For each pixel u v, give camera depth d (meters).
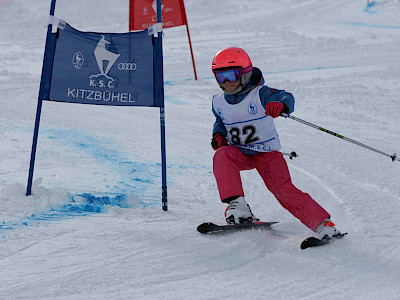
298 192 7.89
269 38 45.34
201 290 5.96
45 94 9.48
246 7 70.19
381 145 14.85
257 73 8.09
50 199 9.52
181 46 42.34
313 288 6.07
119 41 9.31
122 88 9.32
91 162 12.88
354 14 59.62
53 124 17.67
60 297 5.69
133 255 7.04
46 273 6.36
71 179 11.22
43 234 7.77
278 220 8.98
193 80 28.59
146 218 8.84
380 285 6.21
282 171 8.07
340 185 11.02
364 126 17.66
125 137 16.12
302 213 7.79
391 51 36.66
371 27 49.72
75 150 14.07
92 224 8.36
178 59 36.41
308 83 26.62
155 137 16.36
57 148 14.20
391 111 19.94
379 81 26.38
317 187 10.95
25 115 19.05
